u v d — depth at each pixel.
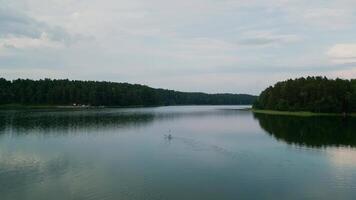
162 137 73.81
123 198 33.78
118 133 80.06
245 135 78.25
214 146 62.38
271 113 170.88
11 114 138.75
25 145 61.44
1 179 39.56
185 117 138.50
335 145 64.00
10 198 33.66
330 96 158.12
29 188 36.50
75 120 111.81
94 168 44.84
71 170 43.78
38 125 94.00
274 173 43.34
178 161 49.34
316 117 140.00
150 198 33.94
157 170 44.09
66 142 65.44
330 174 43.12
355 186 38.44
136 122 109.25
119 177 40.78
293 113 164.38
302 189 37.28
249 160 50.50
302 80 184.12
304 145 64.00
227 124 106.38
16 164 46.78
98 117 126.88
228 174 42.59
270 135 78.19
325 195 35.56
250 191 36.41
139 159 50.44
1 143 63.25
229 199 34.00
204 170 44.28
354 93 157.88
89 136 74.12
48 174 41.81
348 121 118.62
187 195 34.91
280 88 187.50
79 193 35.12
